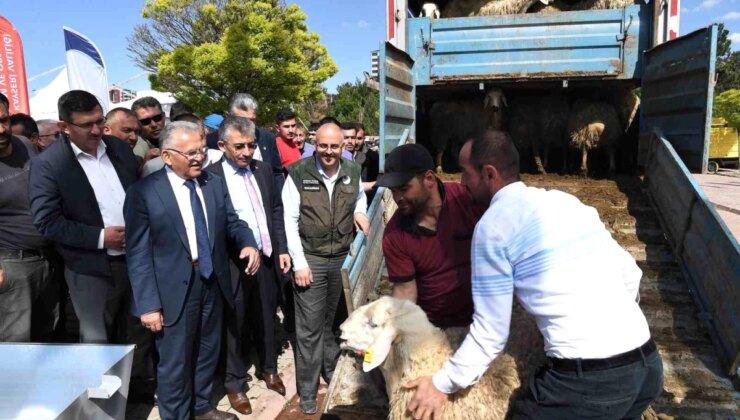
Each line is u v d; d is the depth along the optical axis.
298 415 3.86
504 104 5.69
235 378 3.88
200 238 3.33
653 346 2.07
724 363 3.28
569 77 5.32
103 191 3.54
